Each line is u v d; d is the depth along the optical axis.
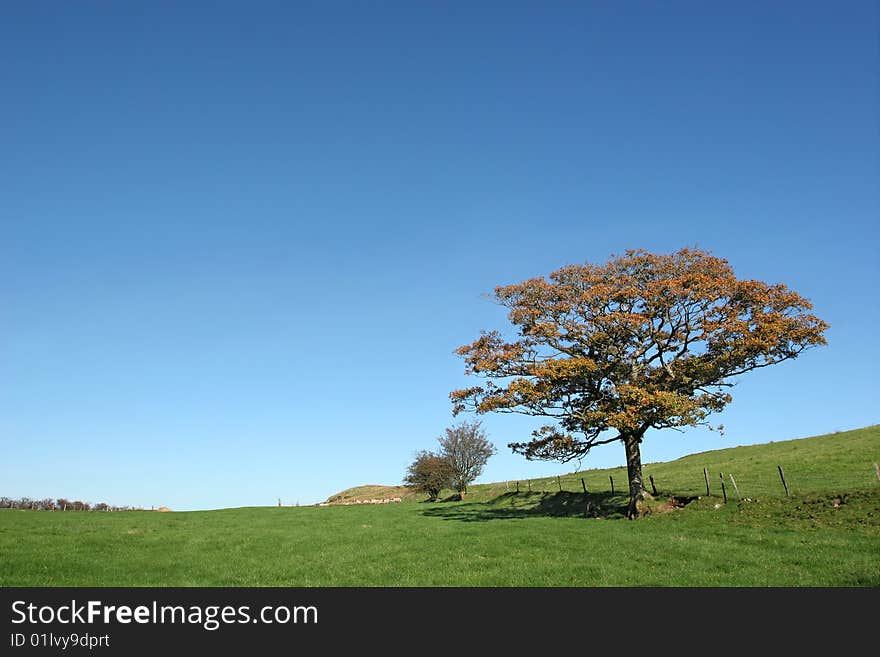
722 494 42.50
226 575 28.39
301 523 49.81
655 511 42.06
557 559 29.30
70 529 43.25
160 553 34.28
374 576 27.53
